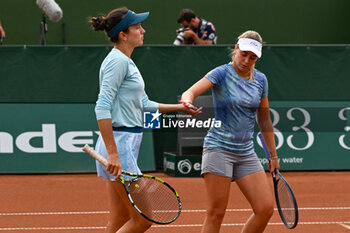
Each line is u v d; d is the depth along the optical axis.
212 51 34.22
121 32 14.31
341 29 52.53
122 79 13.95
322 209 25.61
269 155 16.14
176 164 33.53
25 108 34.09
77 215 24.31
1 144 34.19
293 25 52.06
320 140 35.28
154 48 34.06
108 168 13.67
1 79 33.81
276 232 21.30
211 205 14.91
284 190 15.52
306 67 34.69
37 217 23.97
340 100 34.97
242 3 51.59
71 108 34.25
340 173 35.25
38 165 34.41
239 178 15.04
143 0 50.78
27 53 33.81
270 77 34.62
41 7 35.69
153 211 14.57
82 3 50.50
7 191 30.02
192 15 38.41
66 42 50.53
